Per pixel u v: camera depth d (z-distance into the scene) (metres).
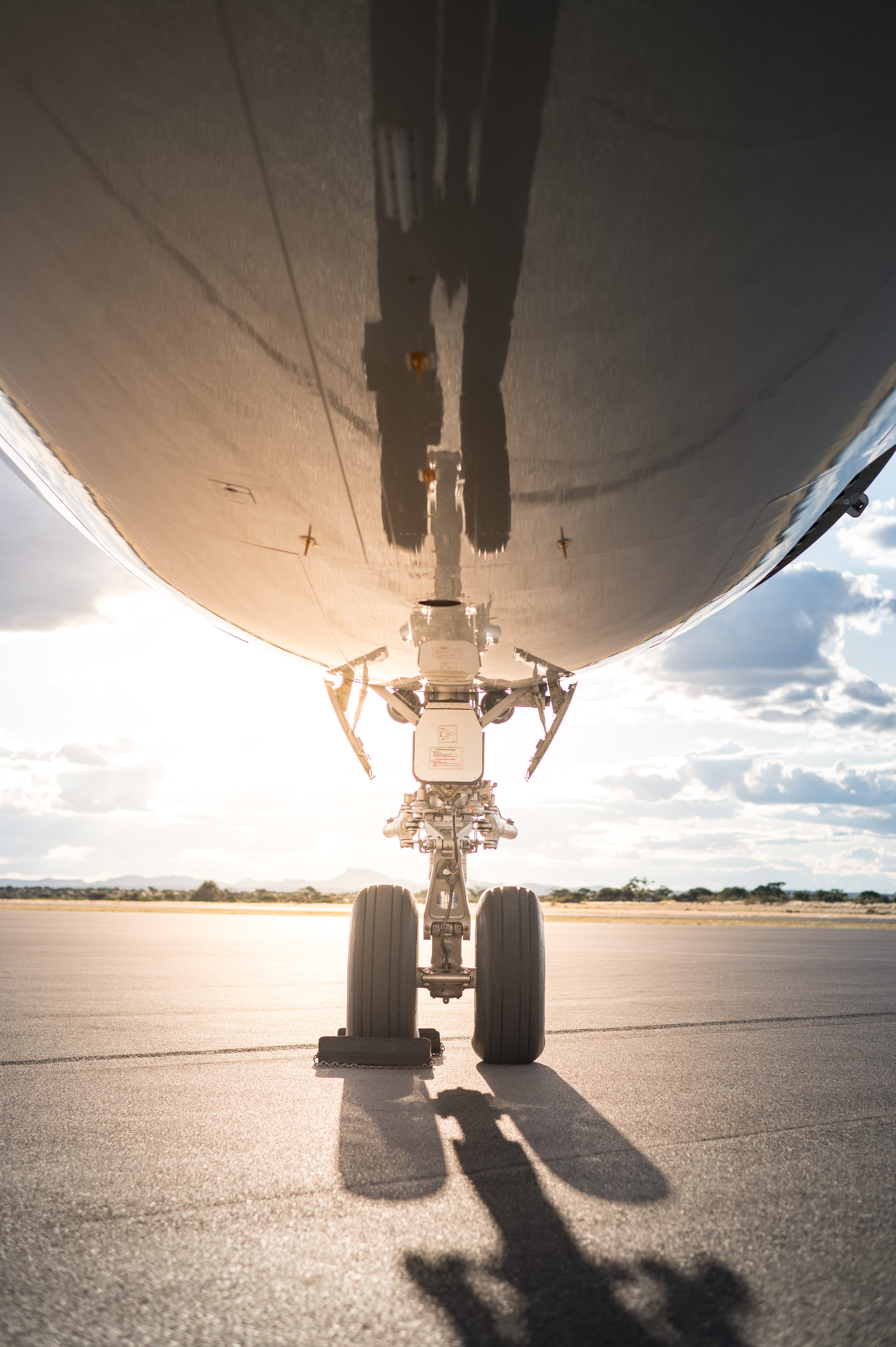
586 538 3.81
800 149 2.36
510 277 2.58
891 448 4.47
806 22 2.13
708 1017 7.75
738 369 2.94
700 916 54.94
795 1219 2.78
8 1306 2.15
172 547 4.41
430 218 2.44
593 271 2.57
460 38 2.13
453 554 3.94
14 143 2.50
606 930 30.80
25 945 16.06
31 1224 2.67
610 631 4.98
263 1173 3.17
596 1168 3.29
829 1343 2.00
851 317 2.88
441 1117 4.03
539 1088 4.71
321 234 2.51
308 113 2.28
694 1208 2.87
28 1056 5.45
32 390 3.50
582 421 3.06
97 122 2.39
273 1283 2.28
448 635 4.96
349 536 3.85
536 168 2.34
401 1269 2.36
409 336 2.75
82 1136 3.66
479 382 2.91
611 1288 2.27
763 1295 2.24
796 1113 4.22
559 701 6.12
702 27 2.12
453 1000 8.78
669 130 2.29
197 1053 5.61
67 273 2.82
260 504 3.71
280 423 3.17
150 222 2.58
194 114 2.33
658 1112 4.20
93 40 2.24
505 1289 2.25
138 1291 2.23
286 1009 7.85
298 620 5.00
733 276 2.62
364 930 5.40
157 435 3.41
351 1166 3.27
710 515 3.82
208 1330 2.03
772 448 3.45
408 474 3.36
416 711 6.33
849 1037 6.72
